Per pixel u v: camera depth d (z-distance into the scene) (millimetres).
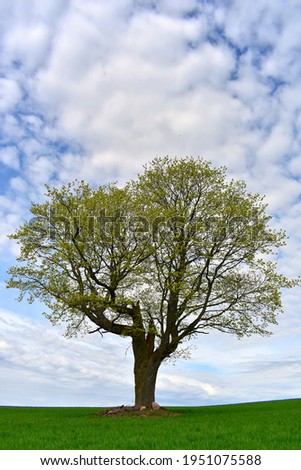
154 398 30750
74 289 30547
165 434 17641
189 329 30469
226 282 30969
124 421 24359
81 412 34781
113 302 30359
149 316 32594
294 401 39344
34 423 24422
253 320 30922
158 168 32812
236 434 17078
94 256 29719
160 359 30781
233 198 30766
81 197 30094
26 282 29859
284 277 29641
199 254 30109
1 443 16391
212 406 40312
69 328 31734
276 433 17234
